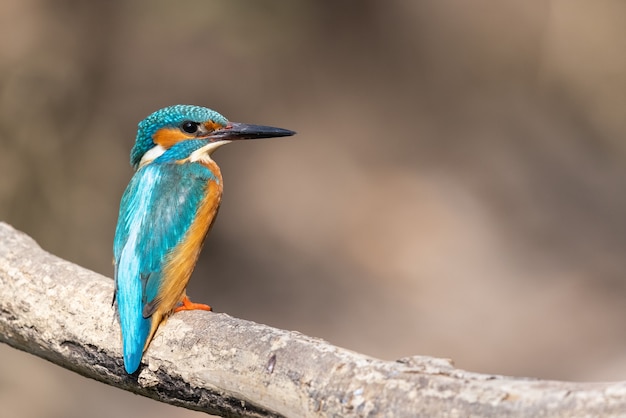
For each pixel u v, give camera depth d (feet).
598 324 51.47
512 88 68.33
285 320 53.06
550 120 67.10
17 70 48.29
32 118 47.55
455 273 56.54
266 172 60.64
